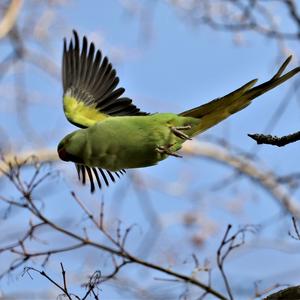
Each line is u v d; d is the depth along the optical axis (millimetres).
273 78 10531
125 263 12828
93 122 11758
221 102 10781
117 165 10992
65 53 12234
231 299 12367
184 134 10781
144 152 10875
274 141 9750
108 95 11961
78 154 10758
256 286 13008
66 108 11898
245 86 10570
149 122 10727
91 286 11586
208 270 12852
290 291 10016
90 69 12117
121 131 10641
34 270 12523
